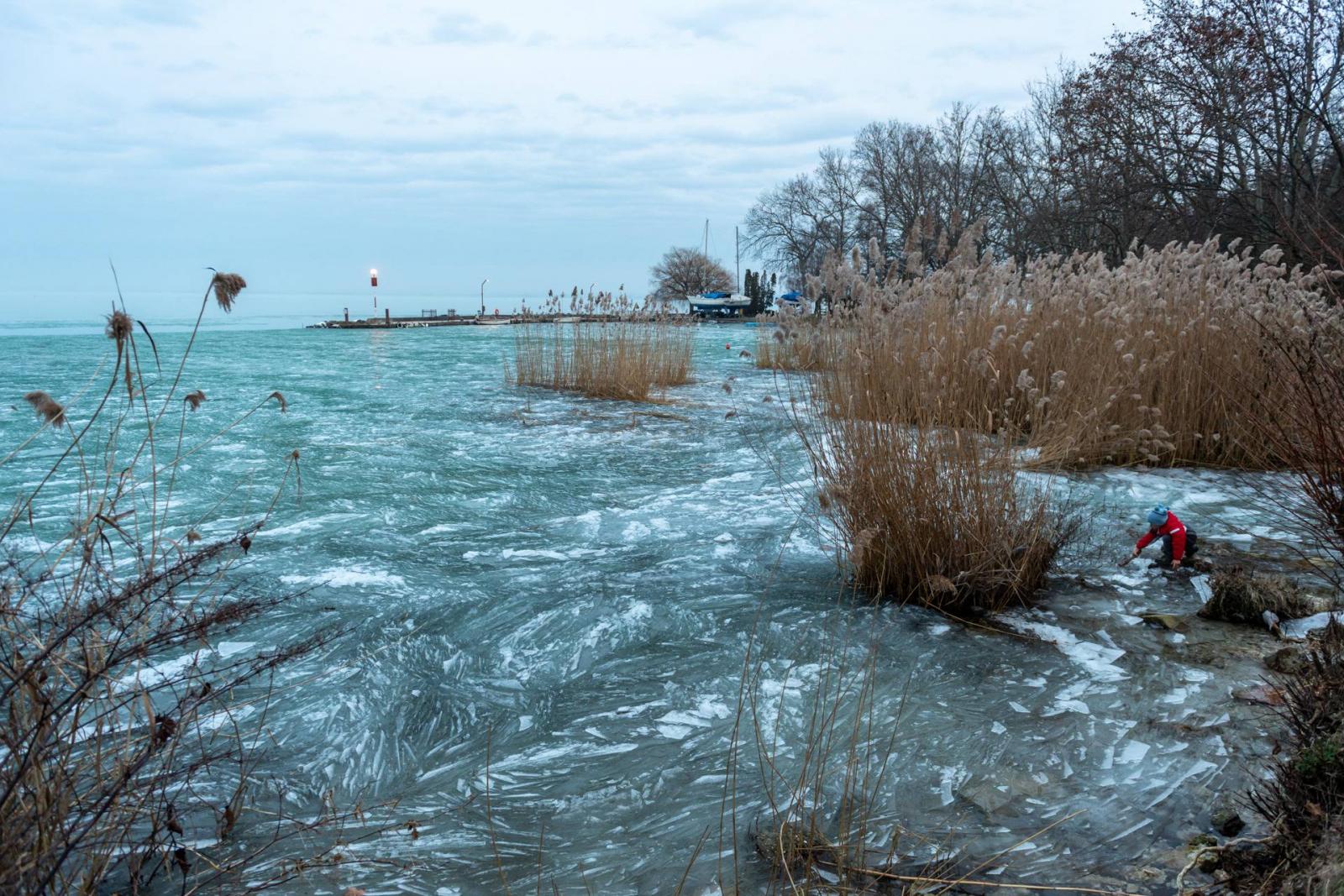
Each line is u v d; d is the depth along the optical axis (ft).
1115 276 29.99
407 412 36.99
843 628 14.16
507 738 10.99
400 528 19.79
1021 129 126.52
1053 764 10.05
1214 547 17.39
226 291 8.39
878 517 15.64
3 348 74.13
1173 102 68.23
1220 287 28.02
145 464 25.14
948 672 12.53
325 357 67.92
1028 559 15.11
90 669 7.66
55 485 22.53
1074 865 8.20
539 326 50.57
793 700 11.78
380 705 11.76
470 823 9.21
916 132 135.95
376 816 9.34
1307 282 24.53
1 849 6.09
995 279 27.91
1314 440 14.60
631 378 42.98
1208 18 60.80
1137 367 25.29
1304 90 57.11
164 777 8.55
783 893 7.97
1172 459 24.36
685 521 20.51
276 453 27.55
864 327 18.08
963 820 9.04
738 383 50.31
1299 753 8.86
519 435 31.78
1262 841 8.23
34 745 6.60
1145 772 9.78
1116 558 17.17
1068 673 12.39
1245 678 11.91
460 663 13.06
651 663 13.05
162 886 8.04
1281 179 55.93
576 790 9.82
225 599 14.71
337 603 15.17
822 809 9.32
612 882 8.22
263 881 8.18
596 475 25.31
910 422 16.72
